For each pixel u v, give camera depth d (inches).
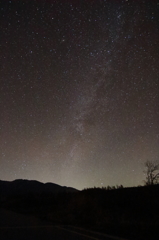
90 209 588.7
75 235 347.3
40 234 352.5
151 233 348.5
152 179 949.2
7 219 560.7
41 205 930.1
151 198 621.9
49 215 593.9
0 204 1192.2
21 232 370.9
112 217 494.0
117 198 684.7
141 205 589.0
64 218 526.9
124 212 559.8
